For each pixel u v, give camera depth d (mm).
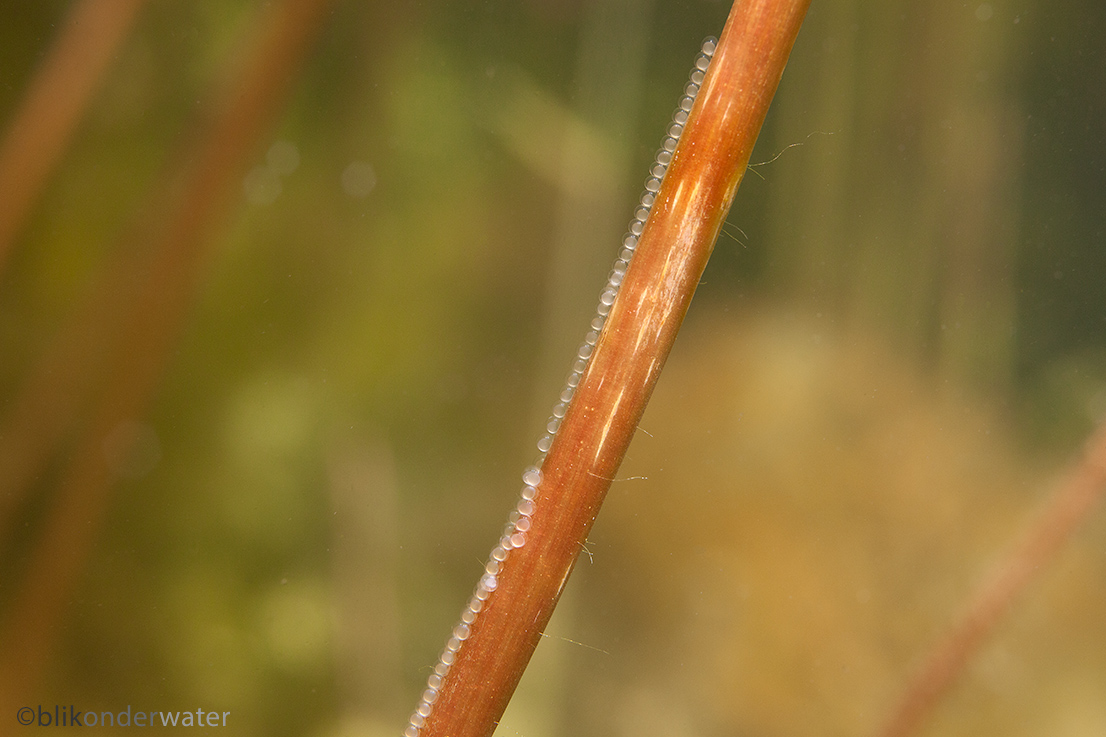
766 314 1075
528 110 838
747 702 746
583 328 791
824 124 1078
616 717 688
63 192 607
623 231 819
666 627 798
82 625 562
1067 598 781
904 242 1126
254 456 686
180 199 517
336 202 768
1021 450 1048
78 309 559
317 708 608
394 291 809
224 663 599
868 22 1093
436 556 728
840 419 1013
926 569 869
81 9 485
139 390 534
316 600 644
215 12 646
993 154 1168
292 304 743
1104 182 1207
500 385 838
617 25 852
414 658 648
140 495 614
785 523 891
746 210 1073
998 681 726
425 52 812
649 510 886
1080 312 1182
